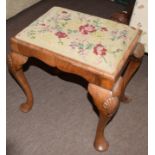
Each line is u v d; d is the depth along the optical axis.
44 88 1.35
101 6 1.95
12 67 1.04
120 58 0.89
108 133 1.16
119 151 1.10
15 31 1.67
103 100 0.88
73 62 0.87
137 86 1.37
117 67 0.86
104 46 0.92
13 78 1.37
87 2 1.98
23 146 1.10
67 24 1.01
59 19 1.03
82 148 1.10
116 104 0.89
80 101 1.29
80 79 1.40
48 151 1.09
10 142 1.11
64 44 0.92
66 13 1.07
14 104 1.26
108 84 0.85
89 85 0.90
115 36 0.96
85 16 1.06
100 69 0.85
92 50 0.90
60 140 1.13
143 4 1.13
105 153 1.09
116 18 1.43
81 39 0.94
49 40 0.93
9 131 1.15
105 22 1.03
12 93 1.30
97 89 0.88
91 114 1.23
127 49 0.93
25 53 0.97
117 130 1.17
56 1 1.98
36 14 1.84
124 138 1.14
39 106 1.25
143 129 1.18
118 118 1.22
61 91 1.34
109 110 0.89
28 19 1.79
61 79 1.40
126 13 1.45
